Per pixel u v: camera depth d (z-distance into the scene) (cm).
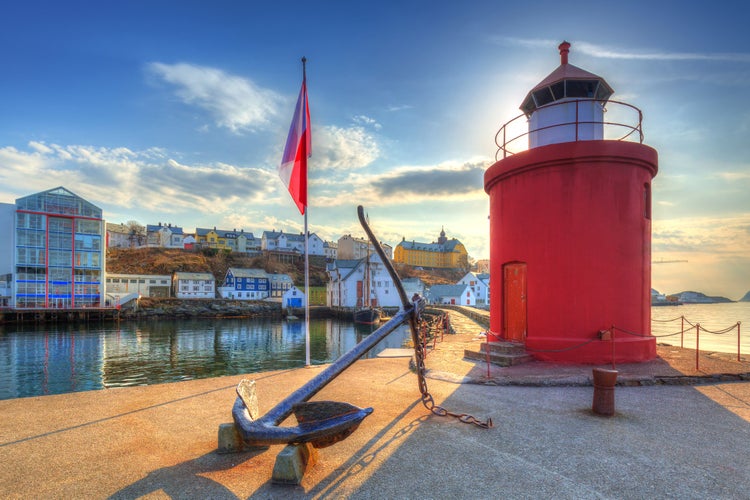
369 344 455
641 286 945
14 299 5350
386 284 7919
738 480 369
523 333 1008
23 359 3081
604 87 1047
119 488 353
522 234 1004
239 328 5572
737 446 450
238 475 376
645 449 440
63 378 2464
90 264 5897
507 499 333
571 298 930
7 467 396
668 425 520
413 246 14962
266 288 9550
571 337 926
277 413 379
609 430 500
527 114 1171
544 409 589
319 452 429
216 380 772
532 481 365
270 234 13450
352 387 722
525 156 988
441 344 1284
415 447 443
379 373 845
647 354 920
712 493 345
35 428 507
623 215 932
